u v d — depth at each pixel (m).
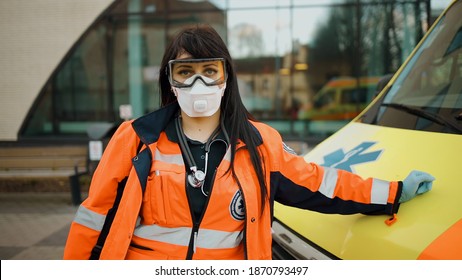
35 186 7.23
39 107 10.93
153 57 10.75
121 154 1.57
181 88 1.53
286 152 1.66
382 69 9.83
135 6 10.58
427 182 1.54
